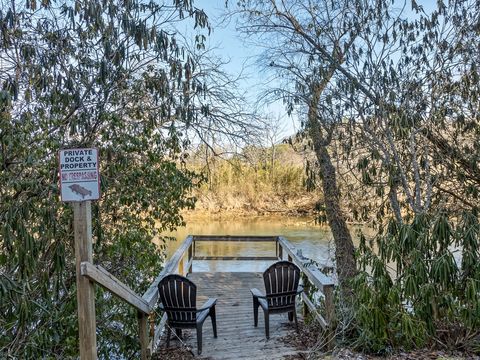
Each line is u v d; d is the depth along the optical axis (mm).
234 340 4254
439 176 4961
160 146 4812
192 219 14688
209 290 6234
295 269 4316
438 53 4863
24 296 2770
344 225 5566
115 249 4324
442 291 3342
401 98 4875
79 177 2443
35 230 3109
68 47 3650
